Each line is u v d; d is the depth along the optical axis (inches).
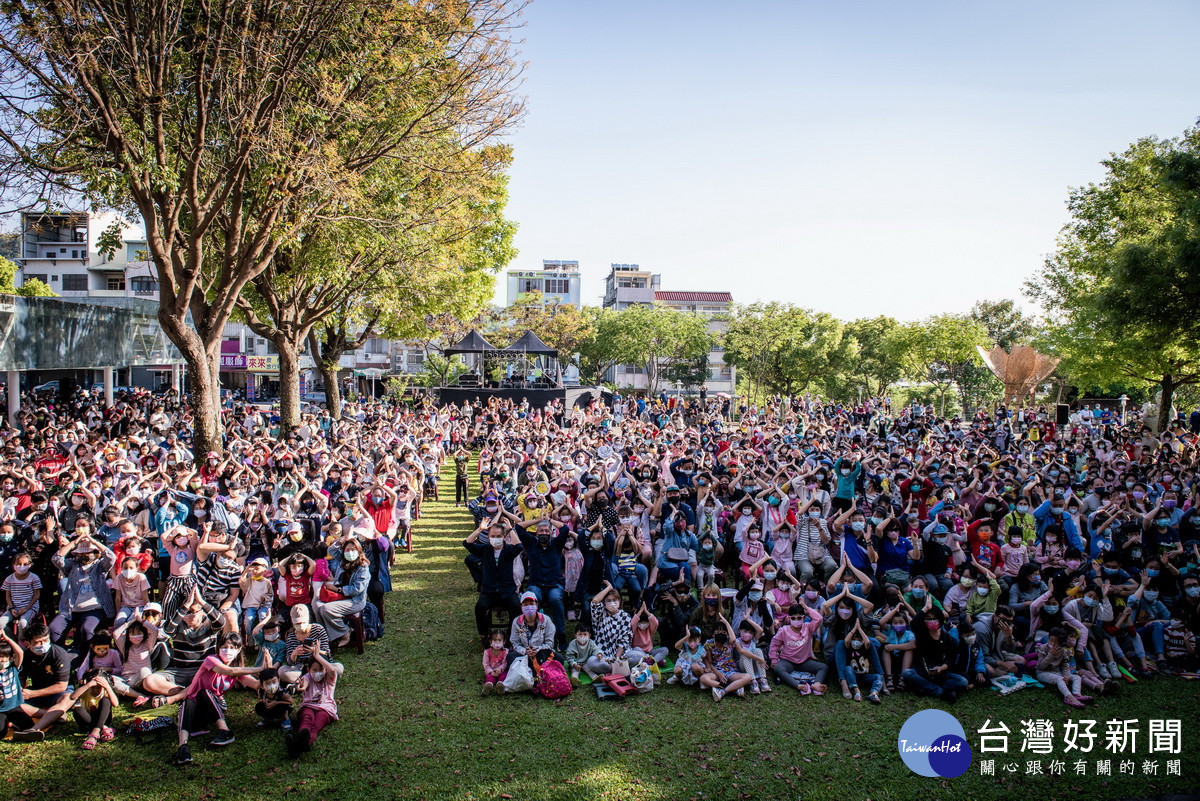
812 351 2000.5
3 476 402.9
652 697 301.3
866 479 559.5
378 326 1219.2
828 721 282.0
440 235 767.7
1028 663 322.3
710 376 2519.7
